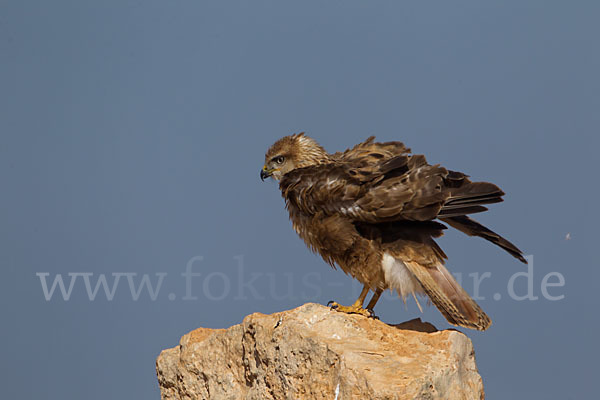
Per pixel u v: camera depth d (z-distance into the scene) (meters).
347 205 12.77
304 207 13.37
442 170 12.47
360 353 10.74
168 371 13.38
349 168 13.13
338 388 10.53
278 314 11.98
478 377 11.54
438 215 12.27
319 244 13.38
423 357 10.92
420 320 12.48
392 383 10.17
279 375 11.40
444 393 10.58
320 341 11.02
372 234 12.81
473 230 12.79
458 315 11.98
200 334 13.14
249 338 12.05
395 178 12.66
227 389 12.40
